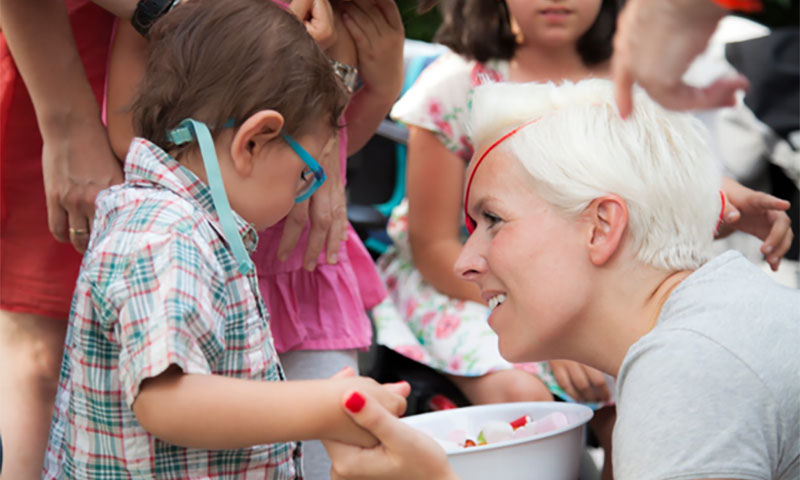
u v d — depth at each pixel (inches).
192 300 57.2
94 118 78.7
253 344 63.7
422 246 110.4
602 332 64.7
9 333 85.2
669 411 53.6
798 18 143.8
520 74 111.6
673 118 64.5
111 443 61.5
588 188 62.7
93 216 78.7
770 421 53.7
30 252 83.2
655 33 45.5
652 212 62.5
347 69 80.7
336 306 88.1
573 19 107.4
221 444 56.4
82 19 82.7
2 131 81.0
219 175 63.8
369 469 57.9
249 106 64.6
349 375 62.2
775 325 56.3
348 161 132.5
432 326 108.8
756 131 118.3
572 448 75.9
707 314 57.2
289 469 67.5
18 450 83.6
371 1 86.5
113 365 60.9
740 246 127.0
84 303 60.7
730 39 138.8
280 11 69.6
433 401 103.6
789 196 121.7
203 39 66.2
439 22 168.4
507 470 72.0
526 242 64.5
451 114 108.1
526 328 65.9
